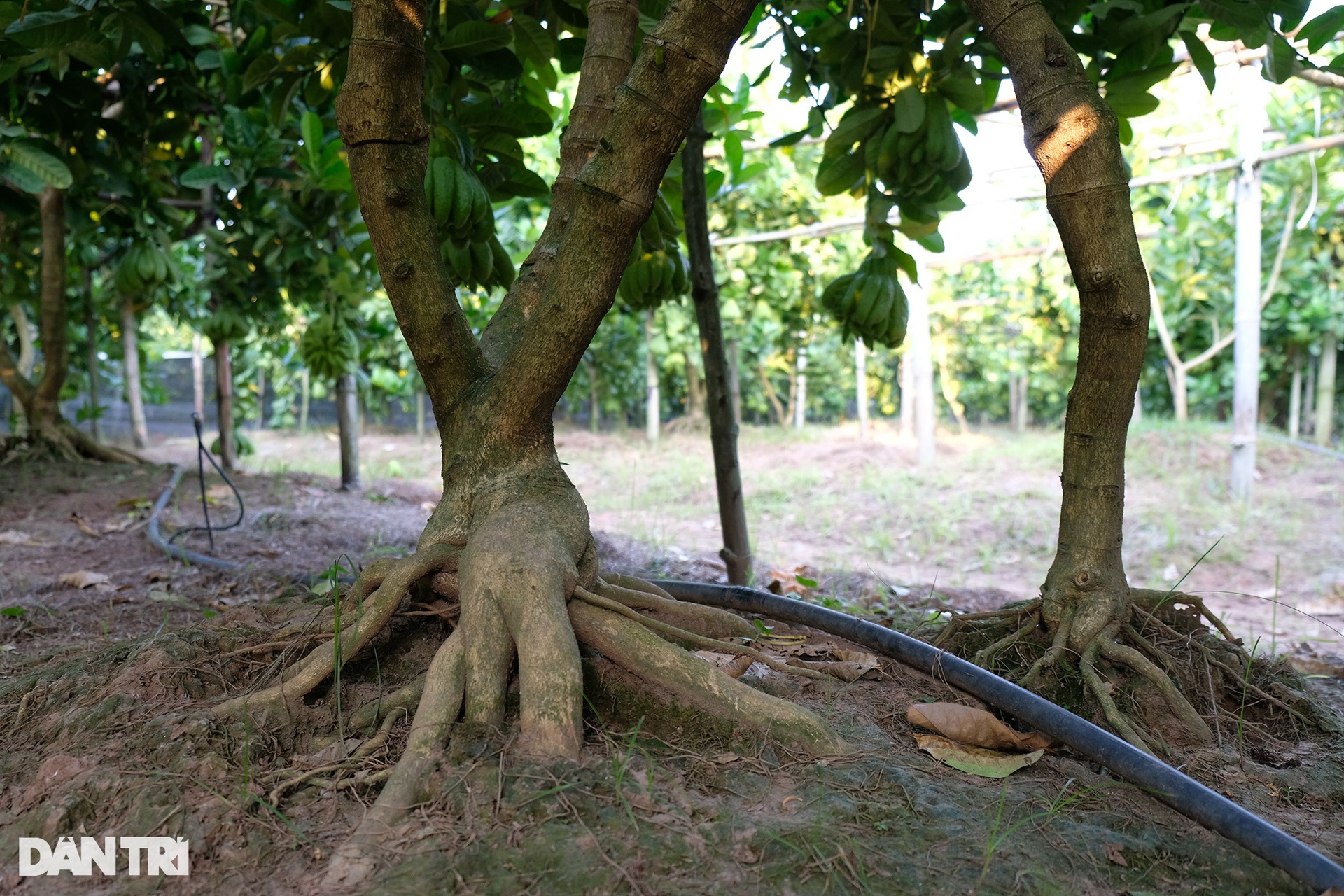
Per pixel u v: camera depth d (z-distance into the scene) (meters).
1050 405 17.94
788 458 11.82
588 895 1.45
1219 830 1.75
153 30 3.47
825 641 2.79
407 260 2.38
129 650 2.41
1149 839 1.74
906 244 10.52
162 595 3.93
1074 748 2.08
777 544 7.32
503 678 2.01
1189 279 11.73
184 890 1.54
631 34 2.70
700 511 9.06
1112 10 2.96
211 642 2.40
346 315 7.68
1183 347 13.71
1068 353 14.27
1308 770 2.17
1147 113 3.24
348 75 2.28
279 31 3.41
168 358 19.11
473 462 2.40
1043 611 2.59
